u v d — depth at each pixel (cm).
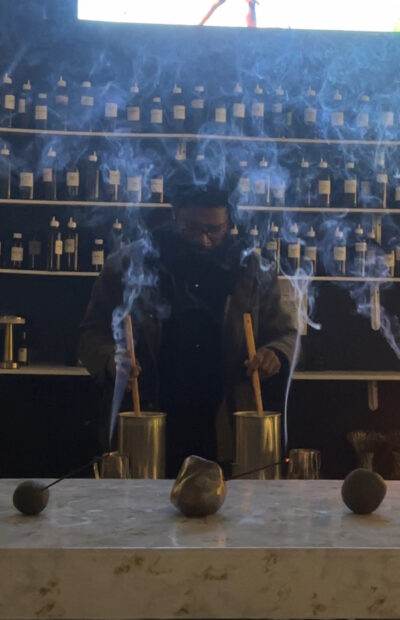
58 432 384
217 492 100
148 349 244
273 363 225
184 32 381
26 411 383
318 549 84
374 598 84
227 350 241
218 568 83
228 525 96
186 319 244
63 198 370
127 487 120
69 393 384
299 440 392
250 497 113
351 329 387
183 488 100
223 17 379
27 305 382
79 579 83
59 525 95
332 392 394
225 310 243
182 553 83
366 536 90
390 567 84
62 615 83
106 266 250
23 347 364
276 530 93
